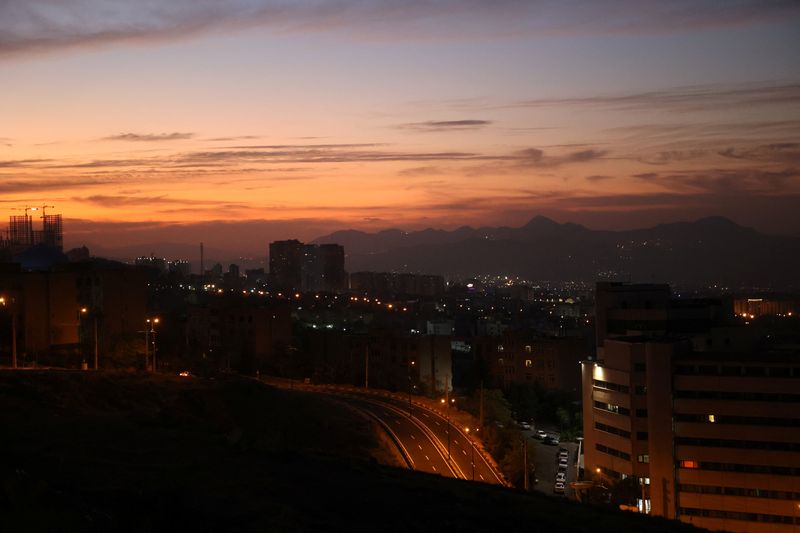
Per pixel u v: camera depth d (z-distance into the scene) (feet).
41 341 441.27
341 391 517.96
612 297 468.75
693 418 342.03
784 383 330.95
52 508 118.83
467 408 469.98
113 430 207.21
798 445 328.08
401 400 480.64
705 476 338.75
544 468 414.62
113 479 151.74
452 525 136.36
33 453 172.96
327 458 196.95
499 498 167.32
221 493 147.23
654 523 163.84
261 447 193.98
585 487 341.62
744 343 395.14
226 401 340.80
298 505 142.82
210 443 195.42
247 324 629.92
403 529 132.26
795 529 325.01
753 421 334.24
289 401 374.22
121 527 117.60
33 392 275.59
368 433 351.25
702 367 342.85
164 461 171.83
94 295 490.90
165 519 123.75
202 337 653.71
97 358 424.46
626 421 363.76
